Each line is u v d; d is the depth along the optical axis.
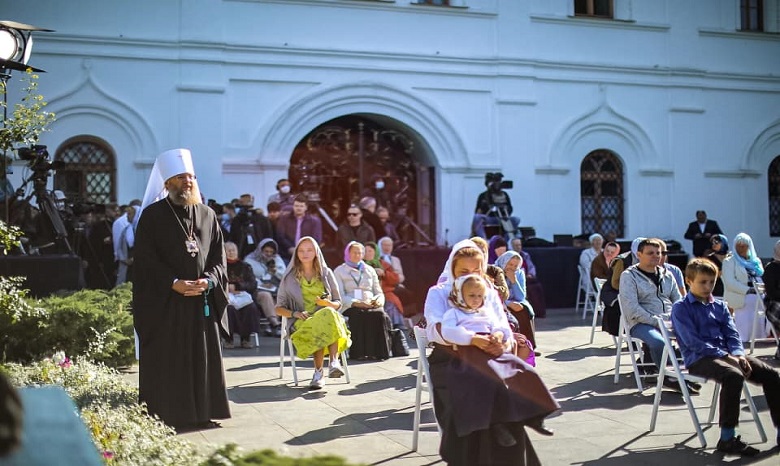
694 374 6.68
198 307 7.21
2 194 12.98
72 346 9.41
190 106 17.47
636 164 20.69
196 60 17.47
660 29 20.80
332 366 9.08
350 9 18.45
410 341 12.94
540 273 17.45
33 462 2.30
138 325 7.09
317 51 18.17
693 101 21.09
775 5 21.84
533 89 19.75
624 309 8.62
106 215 15.88
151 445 5.07
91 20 16.91
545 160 19.88
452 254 6.11
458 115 19.25
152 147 17.27
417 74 18.92
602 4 20.61
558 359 10.83
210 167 17.56
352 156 18.86
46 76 16.66
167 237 7.18
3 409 2.06
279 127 18.00
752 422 7.38
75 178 17.02
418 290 16.11
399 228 18.92
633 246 9.73
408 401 8.32
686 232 19.88
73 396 6.78
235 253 12.71
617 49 20.47
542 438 6.83
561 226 20.02
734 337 6.85
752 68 21.62
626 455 6.32
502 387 5.32
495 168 19.45
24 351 9.30
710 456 6.29
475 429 5.21
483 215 17.47
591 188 20.50
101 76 16.97
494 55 19.44
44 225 13.16
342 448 6.50
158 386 7.01
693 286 6.96
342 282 11.32
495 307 5.98
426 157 19.45
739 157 21.52
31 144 8.91
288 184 16.80
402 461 6.12
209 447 5.07
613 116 20.44
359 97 18.50
